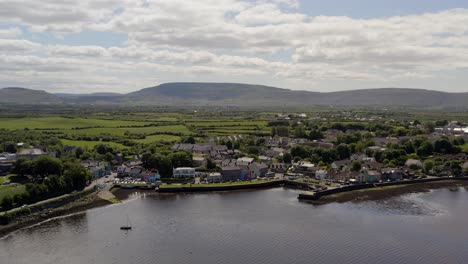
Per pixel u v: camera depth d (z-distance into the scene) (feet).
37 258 517.14
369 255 532.32
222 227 634.84
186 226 638.53
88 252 535.19
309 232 615.16
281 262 508.94
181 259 515.50
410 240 585.63
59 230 618.44
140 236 593.01
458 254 538.47
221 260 513.86
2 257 520.01
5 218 636.07
